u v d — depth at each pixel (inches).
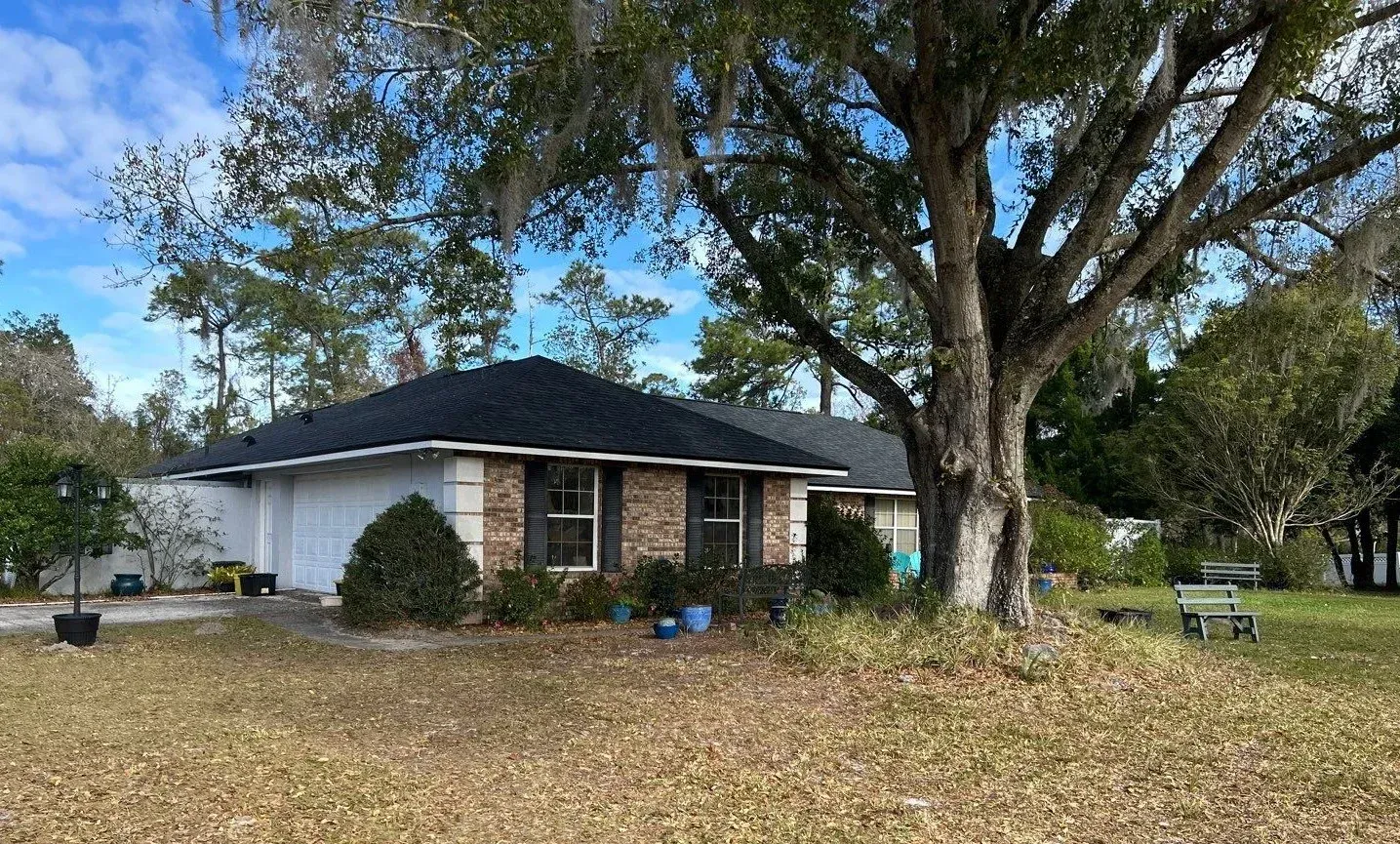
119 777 228.4
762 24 346.3
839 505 814.5
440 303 491.8
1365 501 1036.5
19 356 1163.9
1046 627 413.1
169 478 844.6
